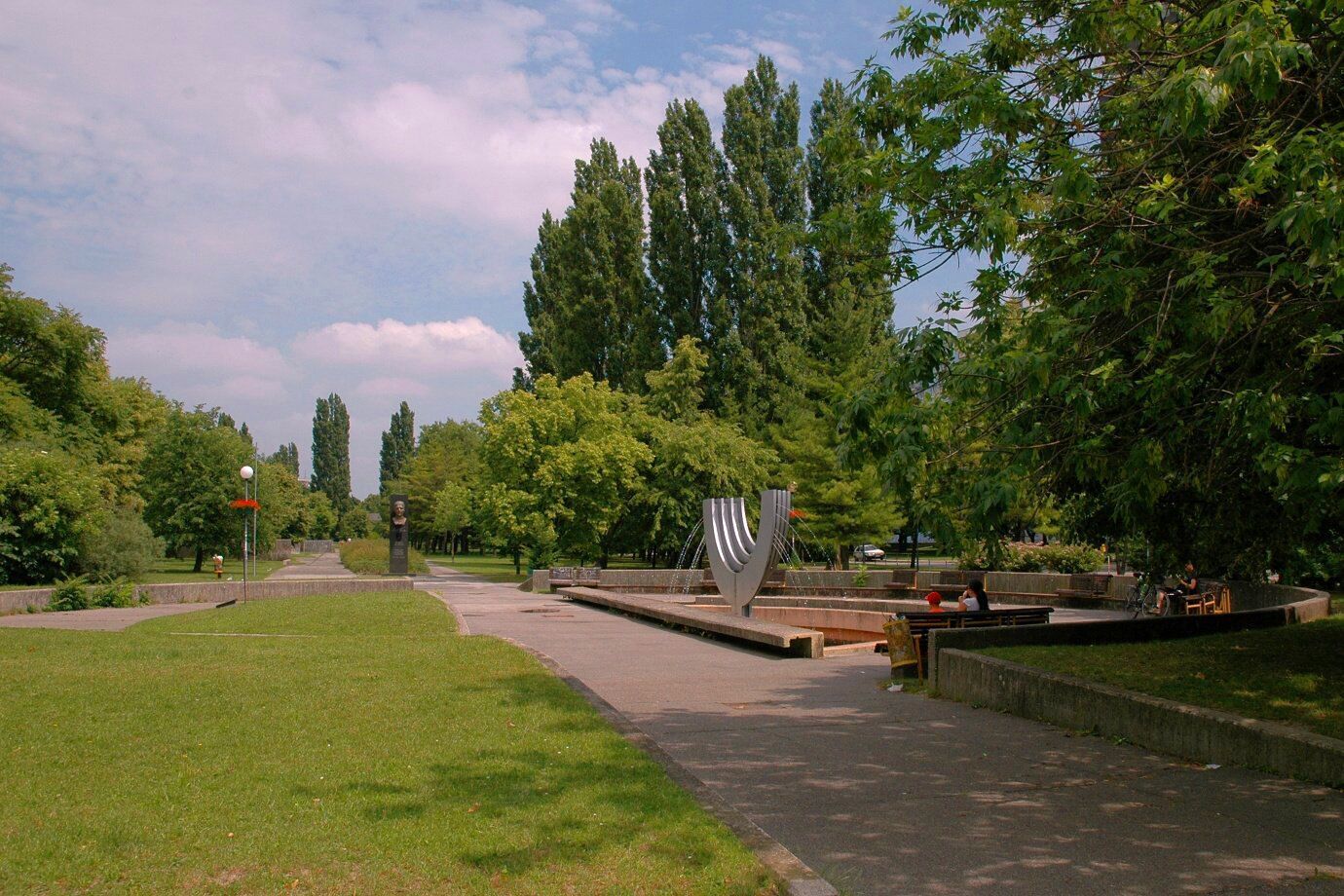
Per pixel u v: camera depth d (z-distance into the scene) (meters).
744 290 47.03
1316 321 6.69
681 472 45.25
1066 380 6.91
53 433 39.91
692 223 49.28
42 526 29.00
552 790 6.25
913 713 9.82
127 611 23.53
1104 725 8.55
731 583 21.50
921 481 7.75
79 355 44.03
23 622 19.50
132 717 8.41
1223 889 4.90
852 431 7.73
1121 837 5.72
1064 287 7.93
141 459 53.50
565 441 46.53
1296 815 6.09
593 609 25.72
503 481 46.28
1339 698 8.29
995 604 27.52
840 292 42.28
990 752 7.96
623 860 4.99
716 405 48.16
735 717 9.58
